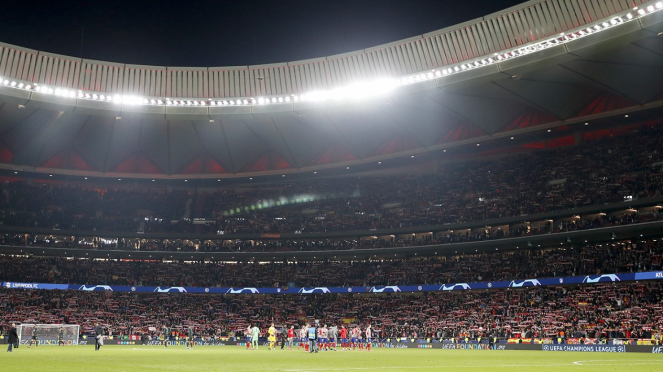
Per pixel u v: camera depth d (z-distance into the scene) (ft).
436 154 246.06
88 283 240.53
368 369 71.67
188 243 269.03
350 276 247.29
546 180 229.45
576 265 202.39
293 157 252.42
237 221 270.26
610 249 204.13
